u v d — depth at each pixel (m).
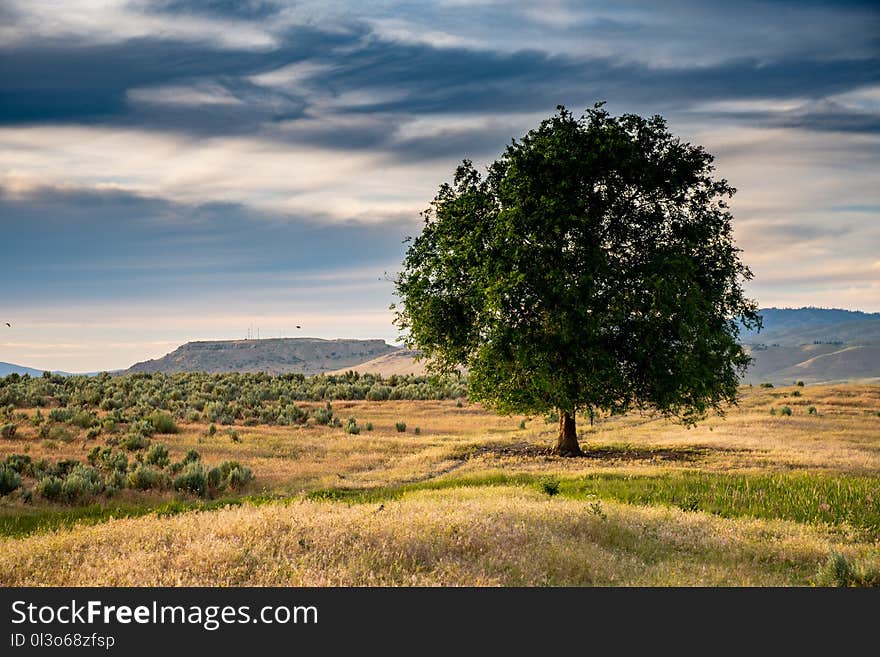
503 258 29.22
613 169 29.64
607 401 30.48
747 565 10.95
